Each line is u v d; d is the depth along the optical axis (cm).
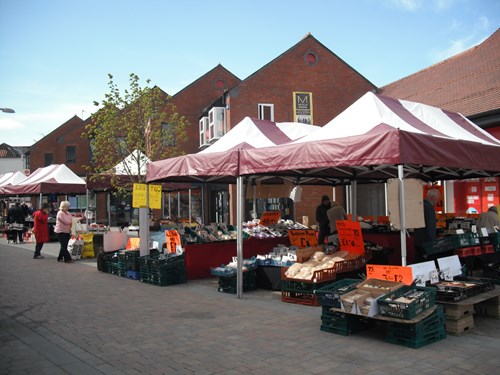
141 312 739
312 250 878
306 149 712
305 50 2517
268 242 1191
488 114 1366
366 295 578
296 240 1003
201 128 2919
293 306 768
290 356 515
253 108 2419
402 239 605
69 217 1416
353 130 732
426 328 545
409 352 518
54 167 2166
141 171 1655
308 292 762
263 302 803
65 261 1402
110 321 684
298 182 1300
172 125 1825
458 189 1574
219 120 2534
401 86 2336
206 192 2816
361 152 634
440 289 602
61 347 562
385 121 732
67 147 4538
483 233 887
